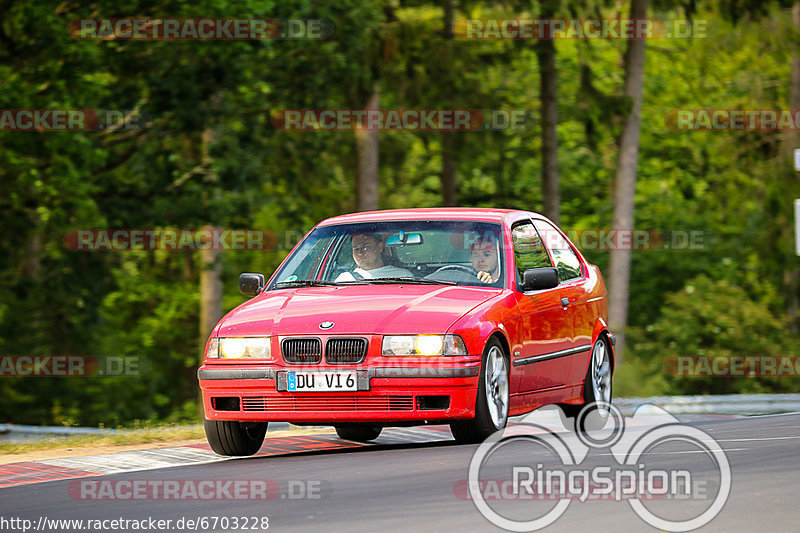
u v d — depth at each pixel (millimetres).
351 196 95812
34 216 76500
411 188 110750
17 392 88688
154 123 73875
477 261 28203
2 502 21141
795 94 96625
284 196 87500
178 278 106500
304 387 25359
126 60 69938
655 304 107812
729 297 92250
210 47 67438
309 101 75000
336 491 20469
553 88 86062
